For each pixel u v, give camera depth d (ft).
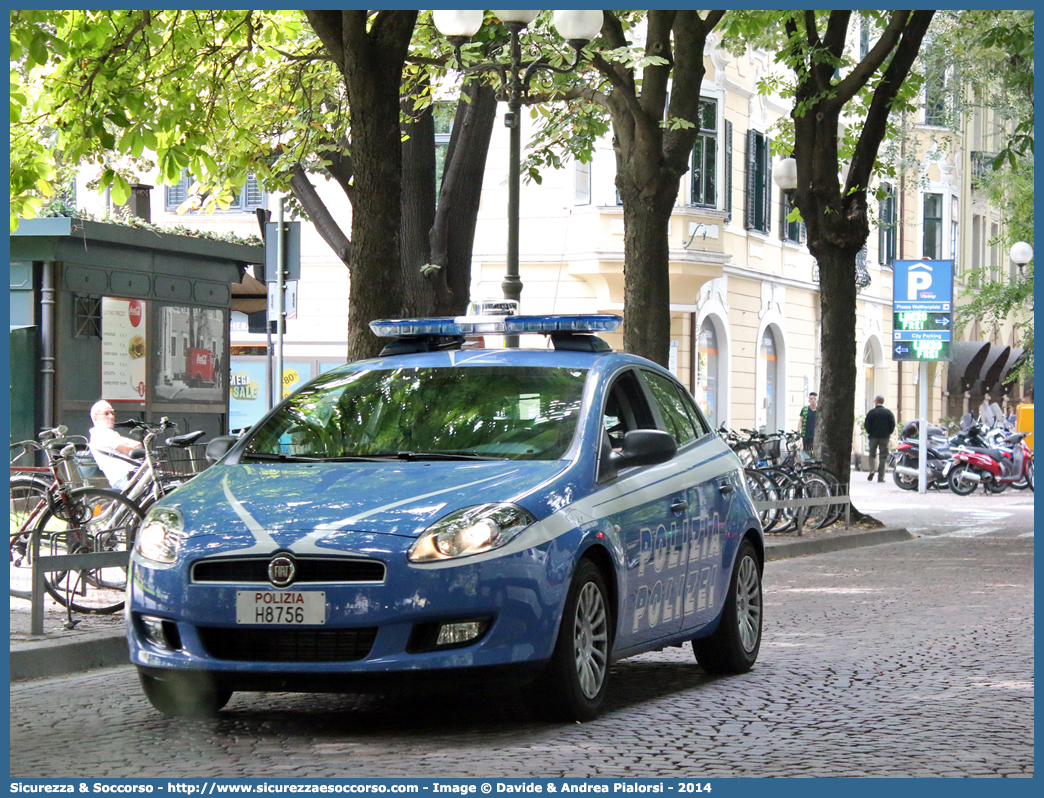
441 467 25.12
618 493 26.20
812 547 66.80
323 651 22.81
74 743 23.31
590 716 24.94
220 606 23.03
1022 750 22.84
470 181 62.28
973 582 51.78
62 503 37.76
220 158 65.72
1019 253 136.77
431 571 22.62
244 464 26.63
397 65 44.93
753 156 128.98
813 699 27.50
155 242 68.69
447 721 25.03
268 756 22.12
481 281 114.62
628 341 60.49
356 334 44.65
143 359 69.36
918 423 122.42
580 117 74.84
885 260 161.79
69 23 54.24
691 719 25.29
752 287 129.90
